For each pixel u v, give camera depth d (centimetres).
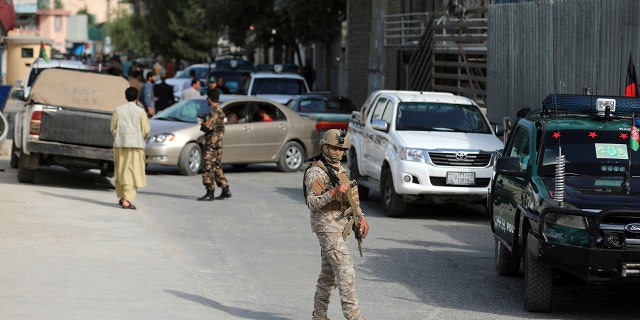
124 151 4575
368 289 3088
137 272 3053
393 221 4656
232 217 4556
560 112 3128
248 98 6750
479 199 4669
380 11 10800
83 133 5200
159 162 6253
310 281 3170
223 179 5166
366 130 5269
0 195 4622
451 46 7350
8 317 2294
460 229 4425
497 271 3353
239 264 3434
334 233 2338
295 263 3475
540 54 5719
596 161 2955
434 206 5312
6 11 7250
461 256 3722
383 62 10688
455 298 2969
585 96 3144
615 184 2803
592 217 2586
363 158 5269
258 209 4853
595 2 5138
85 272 2966
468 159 4641
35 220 3925
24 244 3359
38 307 2428
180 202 5038
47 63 9181
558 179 2673
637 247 2569
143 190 5497
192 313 2539
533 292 2723
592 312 2802
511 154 3316
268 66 11500
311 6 12194
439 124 4931
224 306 2717
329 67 14375
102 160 5256
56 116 5159
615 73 4969
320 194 2328
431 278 3284
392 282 3209
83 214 4225
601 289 3122
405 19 10162
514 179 3116
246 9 13275
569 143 3005
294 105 7656
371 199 5556
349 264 2344
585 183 2823
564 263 2605
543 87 5691
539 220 2678
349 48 11925
